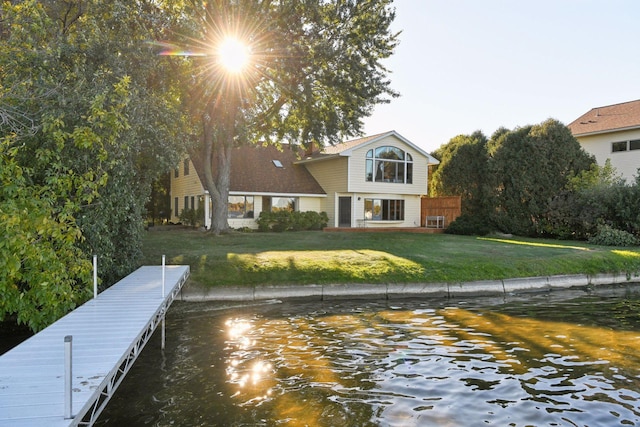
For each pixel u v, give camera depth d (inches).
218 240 710.5
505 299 440.8
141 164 428.1
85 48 364.5
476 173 1045.2
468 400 201.2
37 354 172.9
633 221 746.8
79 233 288.2
